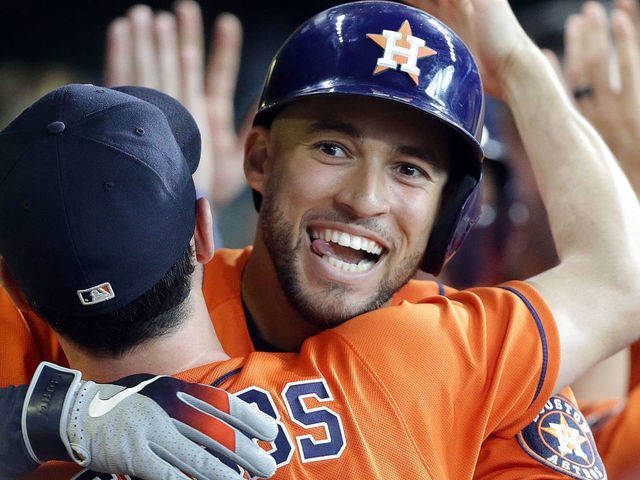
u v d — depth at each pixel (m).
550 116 5.33
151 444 3.46
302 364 4.23
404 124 4.66
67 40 15.53
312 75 4.75
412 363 4.17
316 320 4.96
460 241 5.32
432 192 4.88
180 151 4.02
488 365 4.32
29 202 3.64
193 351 4.09
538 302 4.56
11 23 15.34
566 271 4.82
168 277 3.90
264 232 5.01
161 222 3.78
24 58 15.45
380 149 4.68
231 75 8.36
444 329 4.35
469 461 4.19
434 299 4.71
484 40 5.55
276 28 15.80
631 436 6.61
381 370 4.11
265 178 5.11
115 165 3.69
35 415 3.55
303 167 4.78
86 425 3.51
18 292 4.14
